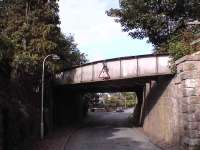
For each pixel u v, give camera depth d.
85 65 47.12
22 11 43.66
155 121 43.34
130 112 113.75
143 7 49.78
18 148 25.75
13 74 34.28
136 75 41.59
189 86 31.08
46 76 44.38
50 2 44.50
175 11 49.66
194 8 48.97
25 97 34.53
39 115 38.66
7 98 26.05
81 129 54.19
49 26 42.88
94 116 92.44
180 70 32.66
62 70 49.22
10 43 28.06
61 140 39.09
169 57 38.81
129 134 46.19
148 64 40.91
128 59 42.56
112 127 57.25
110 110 129.12
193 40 38.84
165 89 38.72
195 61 31.23
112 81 45.91
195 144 30.08
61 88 53.69
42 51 41.94
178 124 33.19
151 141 39.19
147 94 51.38
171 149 32.22
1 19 43.75
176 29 49.66
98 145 36.91
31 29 42.56
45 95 44.72
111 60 43.97
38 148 31.94
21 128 27.64
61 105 56.47
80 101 77.25
